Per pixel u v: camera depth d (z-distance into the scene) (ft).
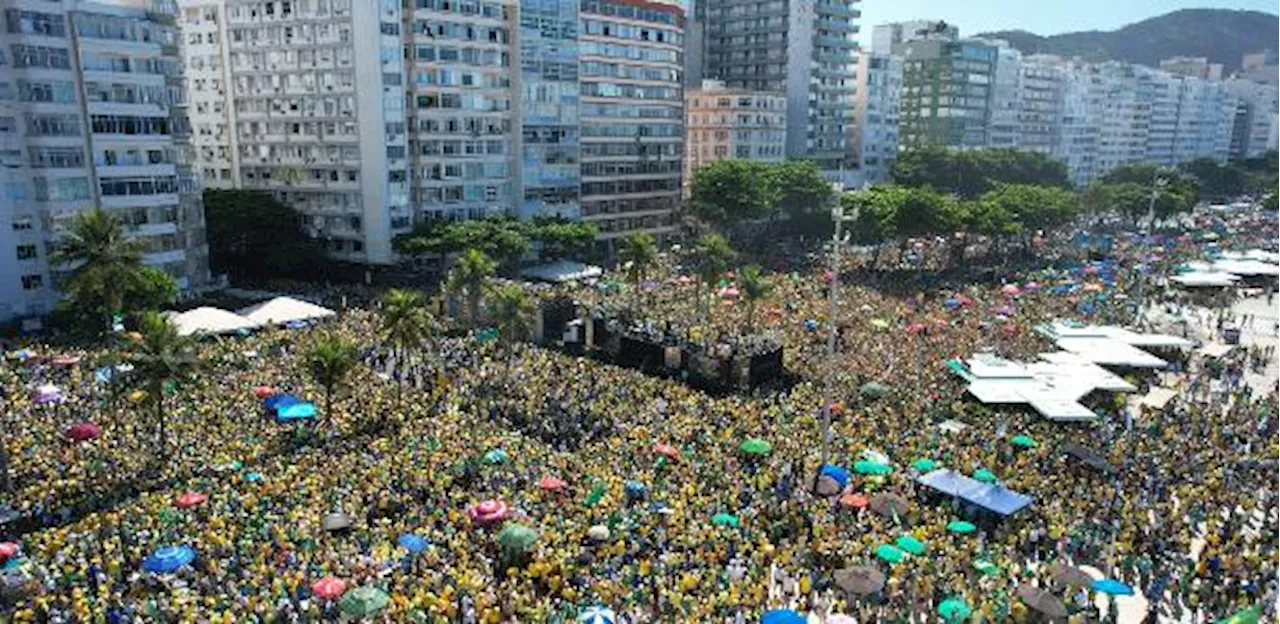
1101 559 172.86
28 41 327.47
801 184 593.01
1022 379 271.90
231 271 439.22
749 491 187.83
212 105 484.33
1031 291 427.74
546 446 214.90
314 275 453.17
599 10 539.29
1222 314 404.36
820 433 224.12
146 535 158.40
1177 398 277.44
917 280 460.14
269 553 153.17
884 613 153.28
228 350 282.15
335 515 163.22
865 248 561.84
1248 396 282.56
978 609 147.23
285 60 450.30
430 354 292.61
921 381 276.82
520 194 504.43
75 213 343.46
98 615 133.28
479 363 282.97
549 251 478.18
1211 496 193.88
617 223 578.66
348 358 229.04
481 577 148.36
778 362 285.64
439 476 186.39
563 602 144.25
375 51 422.00
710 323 343.67
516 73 489.67
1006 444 221.25
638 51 567.59
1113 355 308.40
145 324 209.87
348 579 145.07
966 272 490.49
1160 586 161.17
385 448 203.72
